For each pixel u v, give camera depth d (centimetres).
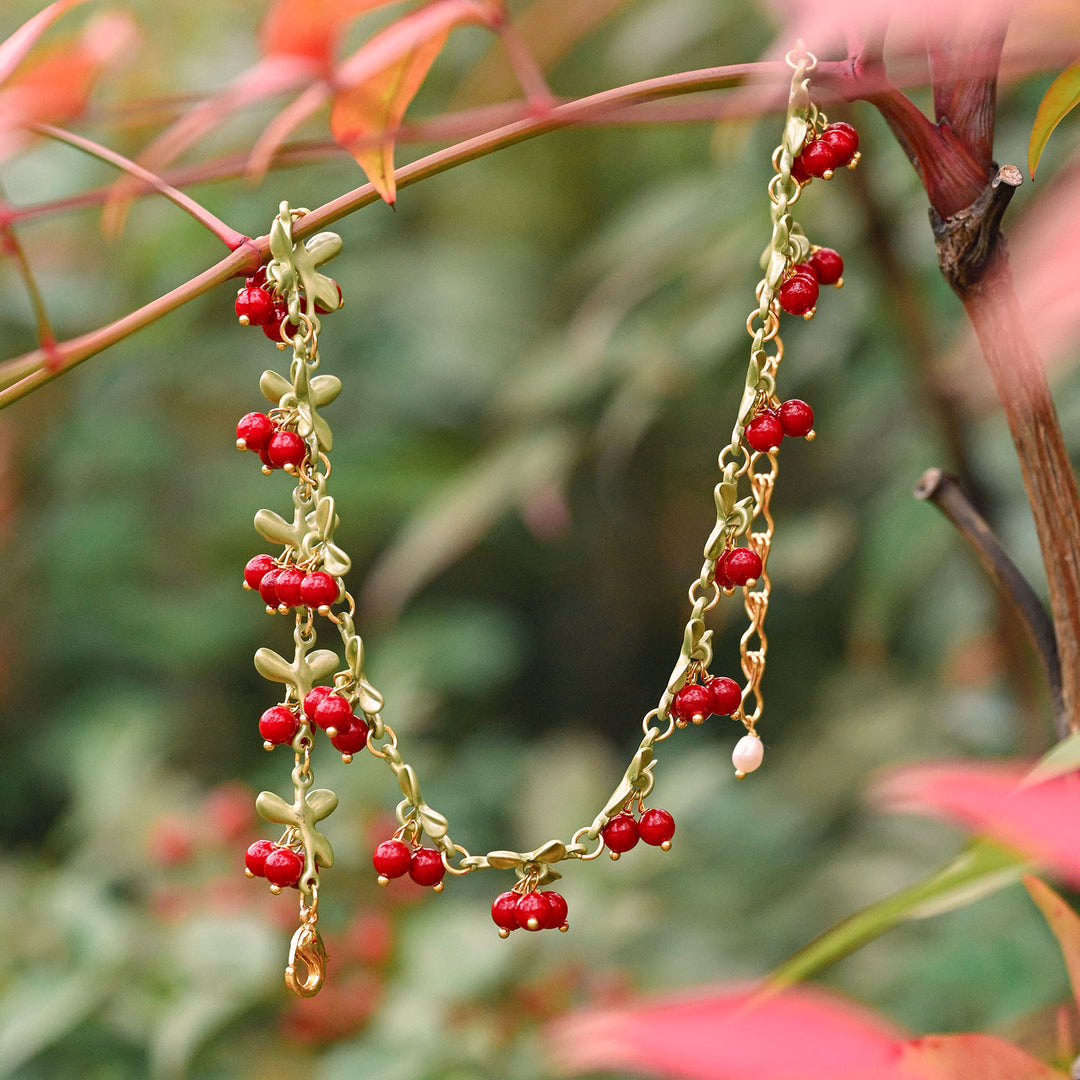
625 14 132
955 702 136
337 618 75
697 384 139
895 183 96
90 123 75
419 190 191
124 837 120
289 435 75
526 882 76
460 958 98
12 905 108
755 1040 57
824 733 182
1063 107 71
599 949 108
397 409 195
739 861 164
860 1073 56
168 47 128
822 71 74
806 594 209
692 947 139
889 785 65
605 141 181
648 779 76
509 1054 95
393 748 76
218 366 197
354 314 196
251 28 139
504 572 230
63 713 193
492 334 186
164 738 180
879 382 112
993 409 79
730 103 78
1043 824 55
